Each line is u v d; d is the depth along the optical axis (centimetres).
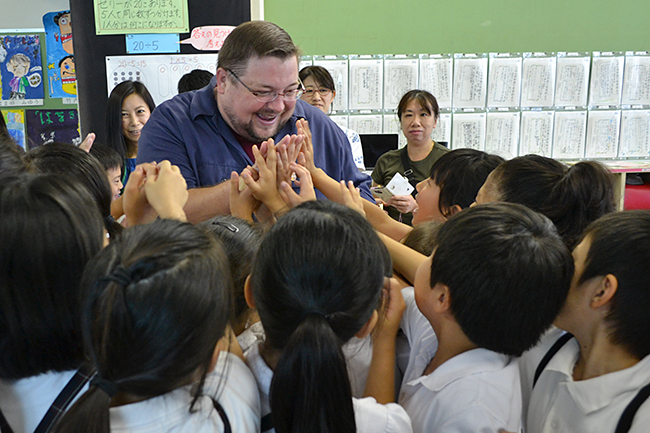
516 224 72
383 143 309
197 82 229
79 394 70
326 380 60
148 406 61
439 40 344
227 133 139
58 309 68
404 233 125
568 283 72
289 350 62
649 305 66
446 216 123
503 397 73
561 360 79
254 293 69
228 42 125
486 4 340
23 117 334
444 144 329
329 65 343
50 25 324
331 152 151
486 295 69
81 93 255
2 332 67
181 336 58
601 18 345
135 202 101
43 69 329
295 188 129
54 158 102
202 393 62
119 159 197
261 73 121
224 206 121
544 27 345
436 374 76
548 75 350
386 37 342
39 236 65
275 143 141
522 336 71
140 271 57
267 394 72
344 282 63
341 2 336
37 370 70
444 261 73
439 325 80
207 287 60
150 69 256
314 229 65
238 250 86
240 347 81
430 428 75
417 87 348
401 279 102
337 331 66
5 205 65
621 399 68
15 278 65
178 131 139
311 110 150
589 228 76
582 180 95
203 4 252
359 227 67
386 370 79
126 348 57
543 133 357
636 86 354
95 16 249
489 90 350
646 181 359
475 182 119
